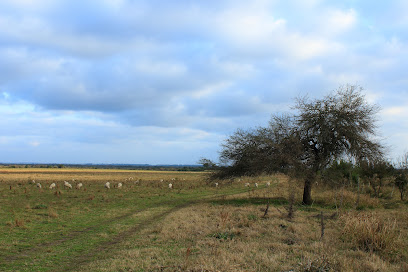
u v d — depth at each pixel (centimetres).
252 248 846
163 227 1182
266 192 2770
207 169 2212
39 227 1238
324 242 884
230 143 2072
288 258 751
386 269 651
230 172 2114
